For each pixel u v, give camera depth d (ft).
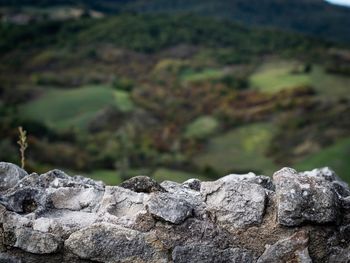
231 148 193.16
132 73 302.04
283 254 11.12
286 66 293.23
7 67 307.99
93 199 12.25
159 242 11.39
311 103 221.46
